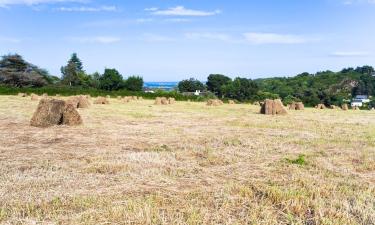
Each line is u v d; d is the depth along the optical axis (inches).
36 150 444.1
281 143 533.0
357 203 265.3
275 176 346.3
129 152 441.1
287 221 236.8
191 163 392.2
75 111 707.4
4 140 513.0
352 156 448.1
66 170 348.8
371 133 678.5
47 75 4434.1
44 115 678.5
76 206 253.8
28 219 228.4
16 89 2731.3
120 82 4384.8
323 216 243.0
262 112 1169.4
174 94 2906.0
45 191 282.4
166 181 319.3
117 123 762.2
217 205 260.4
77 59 5497.1
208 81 4734.3
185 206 256.4
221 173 355.6
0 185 293.6
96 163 374.6
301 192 287.6
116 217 233.9
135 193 285.0
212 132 644.1
